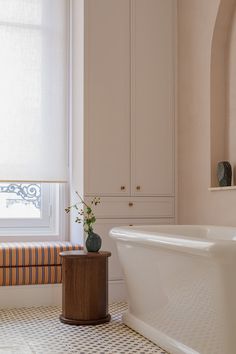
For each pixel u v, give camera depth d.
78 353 2.79
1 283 3.89
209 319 2.46
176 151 4.54
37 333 3.21
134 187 4.38
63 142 4.59
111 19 4.38
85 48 4.28
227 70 4.09
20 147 4.46
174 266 2.73
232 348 2.33
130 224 4.34
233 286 2.29
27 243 4.27
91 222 3.66
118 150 4.34
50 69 4.59
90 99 4.27
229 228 3.50
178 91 4.58
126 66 4.41
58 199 4.70
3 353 2.79
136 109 4.42
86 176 4.23
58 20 4.65
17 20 4.52
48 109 4.56
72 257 3.43
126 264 3.34
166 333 2.90
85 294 3.43
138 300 3.26
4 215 4.60
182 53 4.52
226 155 4.07
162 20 4.56
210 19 4.08
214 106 4.06
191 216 4.33
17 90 4.48
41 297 4.03
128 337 3.13
